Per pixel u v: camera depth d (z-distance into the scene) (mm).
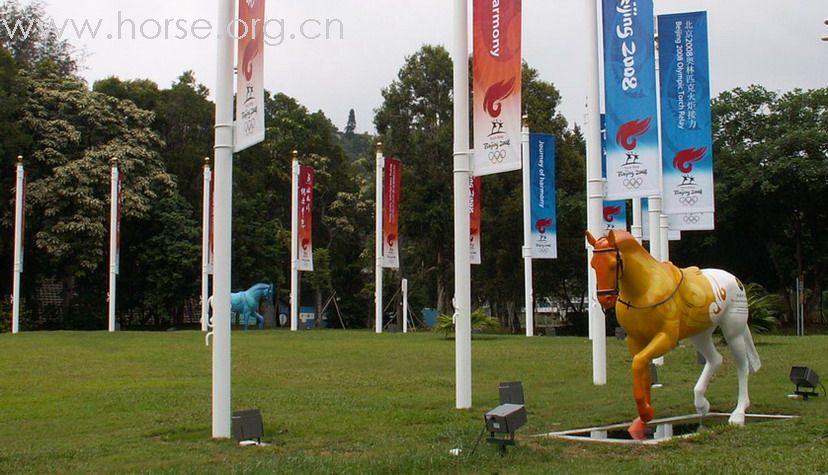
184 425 11617
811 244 46469
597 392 14758
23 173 34938
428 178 46844
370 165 53938
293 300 35938
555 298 55812
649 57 15391
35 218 42250
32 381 17047
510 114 12781
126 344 25781
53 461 9289
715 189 42156
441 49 47344
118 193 35125
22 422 12195
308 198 35844
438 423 11664
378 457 8984
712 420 11430
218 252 10828
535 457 8711
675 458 8516
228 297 10844
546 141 29484
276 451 9719
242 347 24766
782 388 15039
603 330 16172
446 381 16734
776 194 42906
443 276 48062
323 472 8117
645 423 10406
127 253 46406
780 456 8484
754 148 43406
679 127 17609
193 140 50812
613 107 15703
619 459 8641
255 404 13492
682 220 21219
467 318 13117
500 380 16969
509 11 12844
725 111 45656
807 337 26297
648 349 10289
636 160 15477
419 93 47500
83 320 45312
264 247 48531
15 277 34000
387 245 33906
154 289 45969
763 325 24328
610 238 10219
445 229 46719
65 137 43094
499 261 44719
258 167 52344
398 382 16656
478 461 8562
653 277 10414
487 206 44844
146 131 46562
